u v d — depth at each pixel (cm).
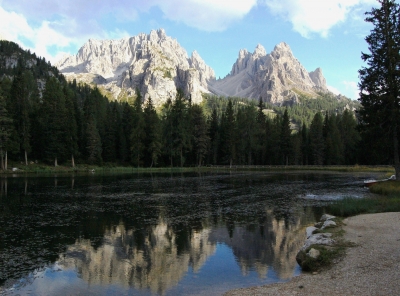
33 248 1703
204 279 1259
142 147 9662
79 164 8981
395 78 3841
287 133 11262
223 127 11838
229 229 2112
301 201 3294
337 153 11425
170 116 10206
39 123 8575
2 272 1360
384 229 1716
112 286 1206
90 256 1569
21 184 4922
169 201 3341
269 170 9800
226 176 7050
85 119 9656
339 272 1181
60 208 2911
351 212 2417
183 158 10288
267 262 1452
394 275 1074
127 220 2403
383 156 4153
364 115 4038
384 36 3912
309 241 1570
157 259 1519
